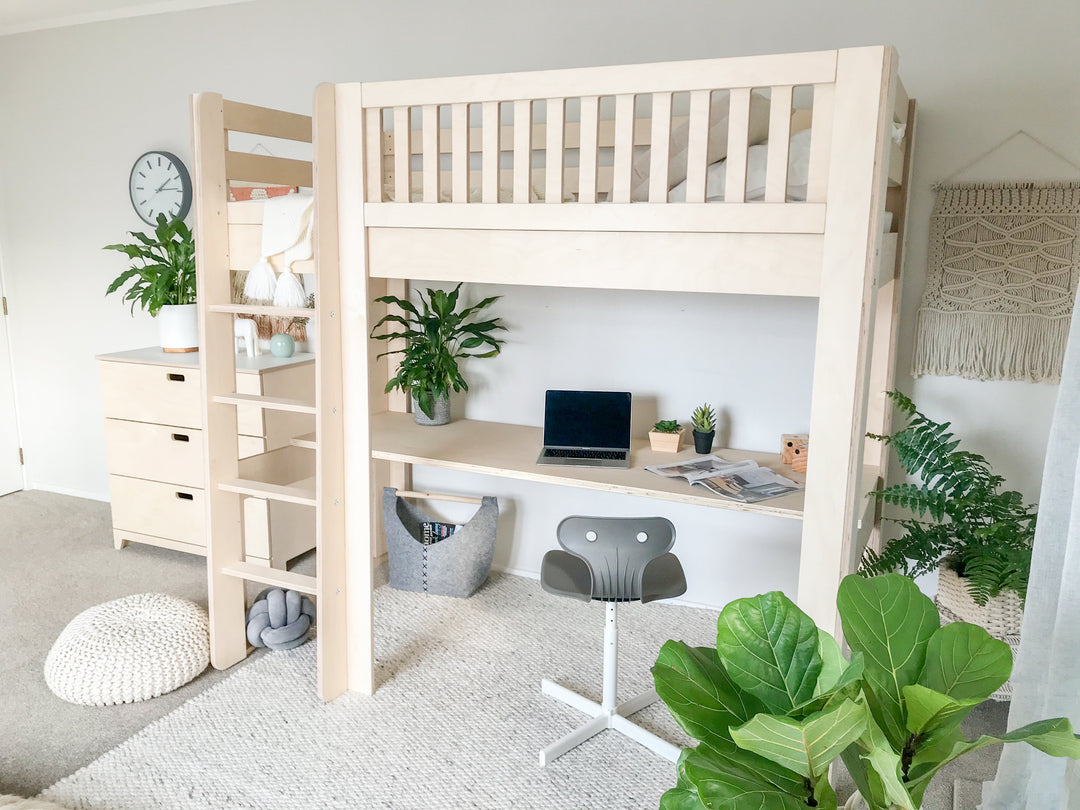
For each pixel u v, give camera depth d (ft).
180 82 12.31
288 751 7.45
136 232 12.55
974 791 6.86
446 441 9.98
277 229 7.81
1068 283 8.24
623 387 10.44
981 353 8.66
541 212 6.68
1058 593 4.36
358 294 7.62
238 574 8.55
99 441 14.15
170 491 11.44
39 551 12.05
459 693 8.42
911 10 8.48
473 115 10.50
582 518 7.10
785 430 9.70
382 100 7.15
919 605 3.20
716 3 9.18
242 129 8.29
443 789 6.98
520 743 7.61
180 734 7.67
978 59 8.34
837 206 5.82
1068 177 8.18
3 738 7.64
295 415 11.27
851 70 5.62
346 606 8.29
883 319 8.71
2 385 14.43
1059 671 4.09
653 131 6.24
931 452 7.84
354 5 11.02
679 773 3.14
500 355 11.00
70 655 8.29
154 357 11.41
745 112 5.96
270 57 11.68
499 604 10.45
